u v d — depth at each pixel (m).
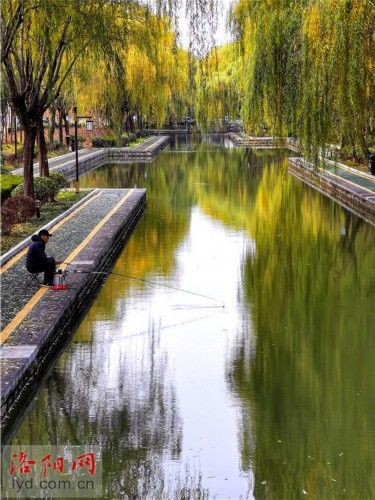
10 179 25.69
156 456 8.85
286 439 9.23
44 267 13.63
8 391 9.42
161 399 10.29
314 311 14.21
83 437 9.34
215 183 36.28
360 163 36.12
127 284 16.25
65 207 24.33
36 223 21.08
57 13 17.12
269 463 8.72
